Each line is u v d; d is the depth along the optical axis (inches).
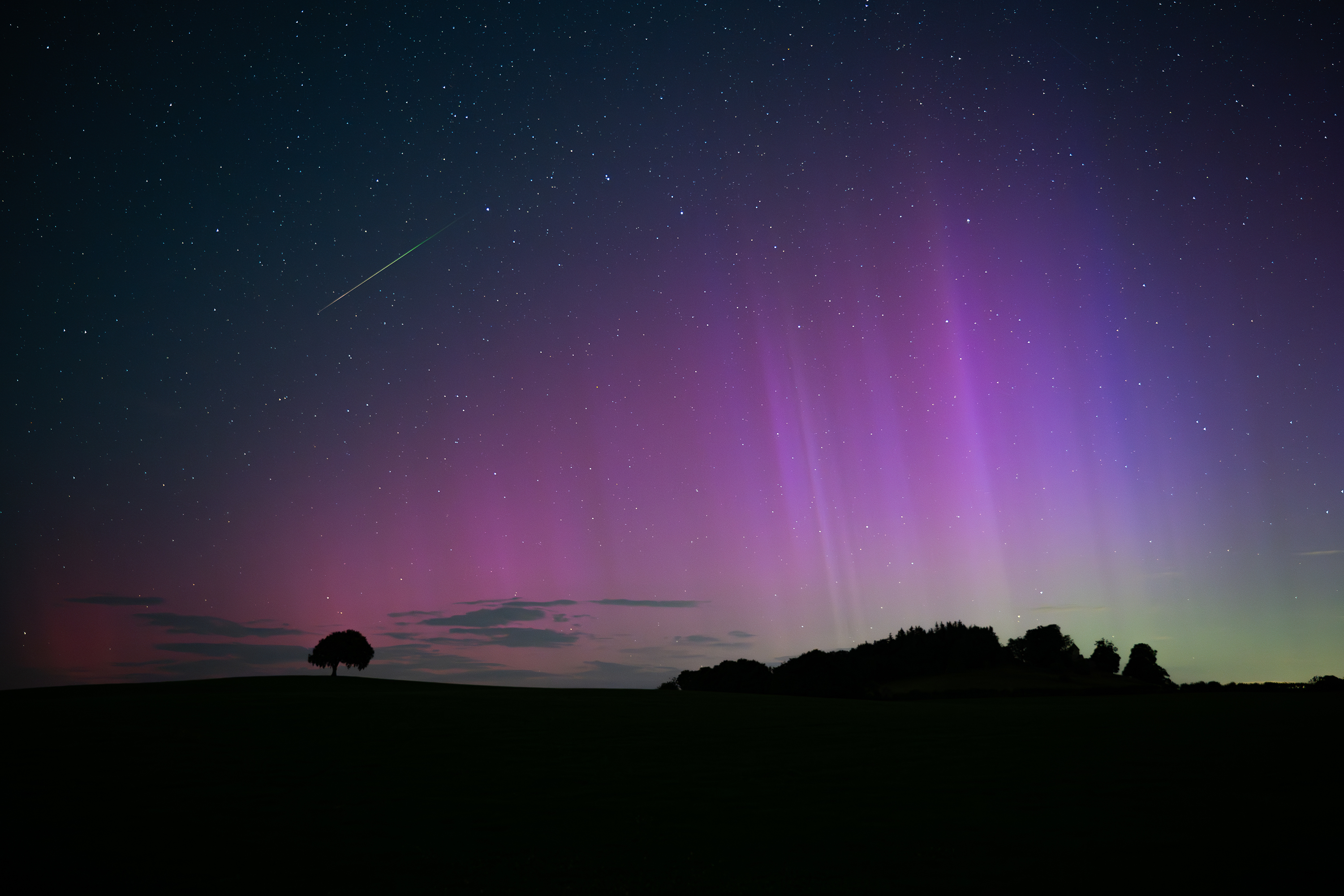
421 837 561.9
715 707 1665.8
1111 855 502.3
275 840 553.6
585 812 644.7
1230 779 755.4
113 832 572.7
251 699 1593.3
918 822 600.7
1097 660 3149.6
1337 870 467.8
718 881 458.9
